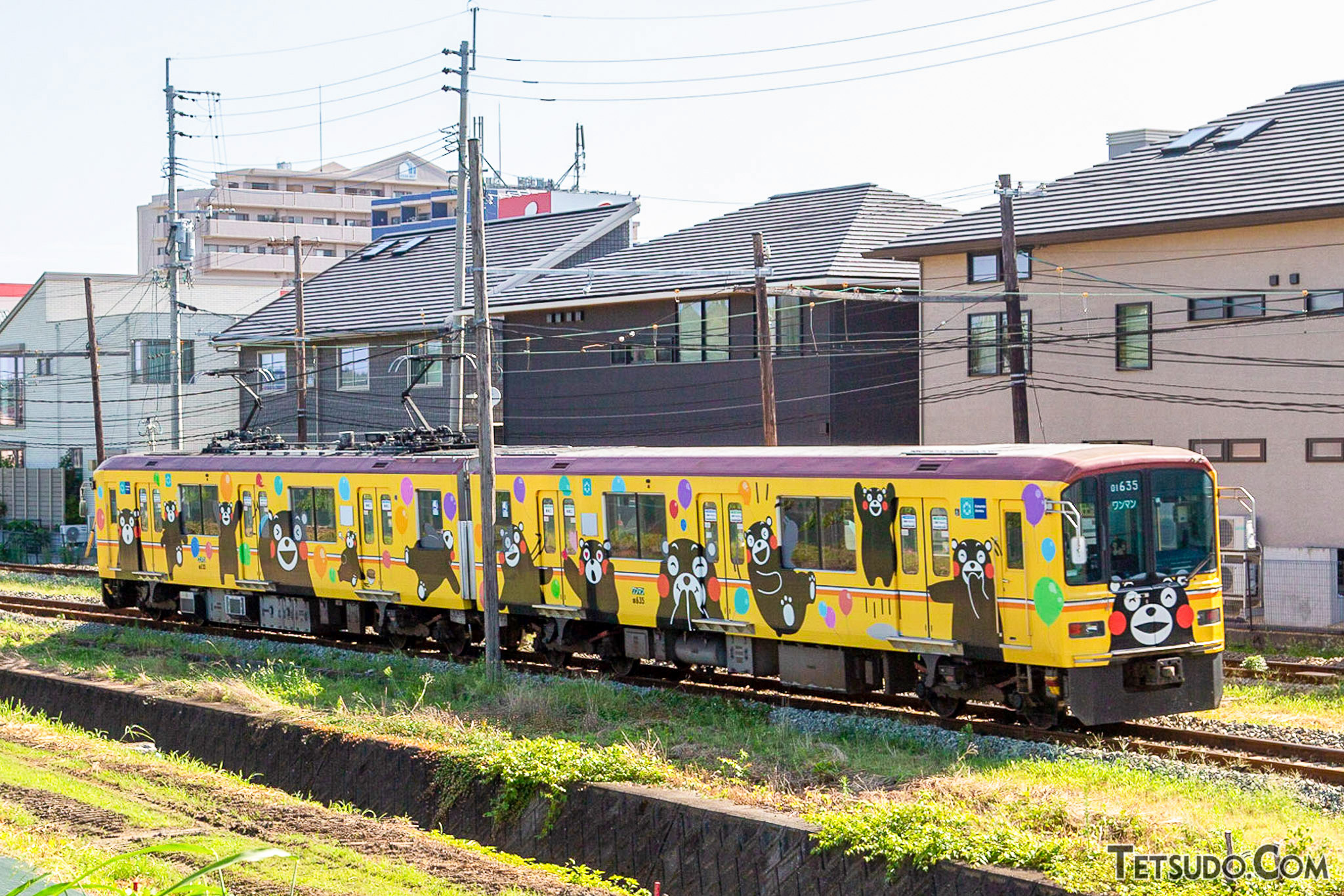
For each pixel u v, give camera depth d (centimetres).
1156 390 3266
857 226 4150
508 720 1986
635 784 1527
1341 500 3028
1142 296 3278
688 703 2095
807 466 2069
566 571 2423
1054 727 1872
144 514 3306
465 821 1620
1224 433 3177
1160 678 1834
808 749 1725
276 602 3047
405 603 2708
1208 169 3325
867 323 3972
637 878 1434
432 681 2278
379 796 1734
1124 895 1091
